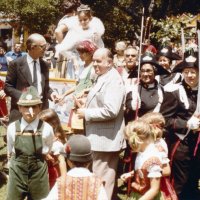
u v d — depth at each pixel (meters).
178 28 13.47
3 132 10.41
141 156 4.95
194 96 6.32
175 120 6.27
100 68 6.18
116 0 27.52
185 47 8.45
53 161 6.02
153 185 4.83
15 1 25.73
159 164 4.86
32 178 5.73
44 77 7.23
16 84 7.16
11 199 5.75
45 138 5.71
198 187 6.84
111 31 27.72
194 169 6.50
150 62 6.55
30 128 5.70
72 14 8.88
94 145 6.20
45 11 25.56
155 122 5.43
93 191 4.36
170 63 8.16
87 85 6.83
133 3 27.25
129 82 7.27
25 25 26.27
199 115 6.18
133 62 7.86
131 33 27.48
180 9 27.22
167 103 6.31
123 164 8.04
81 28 8.31
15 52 18.73
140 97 6.57
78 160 4.46
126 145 6.70
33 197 5.78
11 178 5.75
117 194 7.12
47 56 13.27
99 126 6.20
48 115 6.12
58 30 8.50
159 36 13.62
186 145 6.34
